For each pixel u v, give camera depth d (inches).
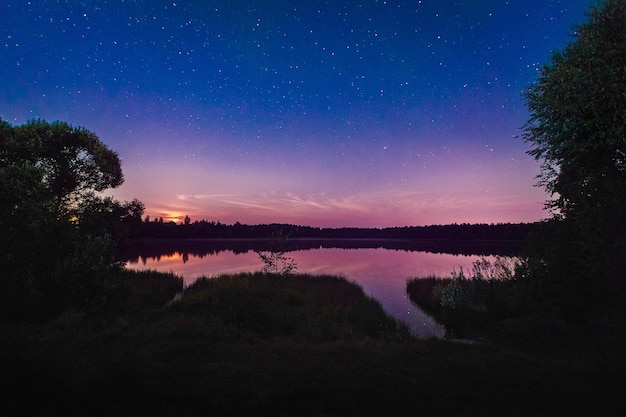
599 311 380.5
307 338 450.9
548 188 441.4
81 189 1177.4
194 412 189.2
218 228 6018.7
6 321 364.2
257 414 187.6
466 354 313.4
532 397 214.2
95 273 448.5
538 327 389.4
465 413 192.2
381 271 1519.4
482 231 5654.5
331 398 209.0
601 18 395.2
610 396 215.5
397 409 196.2
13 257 374.6
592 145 388.5
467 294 645.9
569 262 406.6
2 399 197.9
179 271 1419.8
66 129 1152.2
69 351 293.6
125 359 275.6
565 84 385.7
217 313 562.9
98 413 185.3
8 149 793.6
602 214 354.0
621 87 357.7
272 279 917.8
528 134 457.7
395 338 457.1
